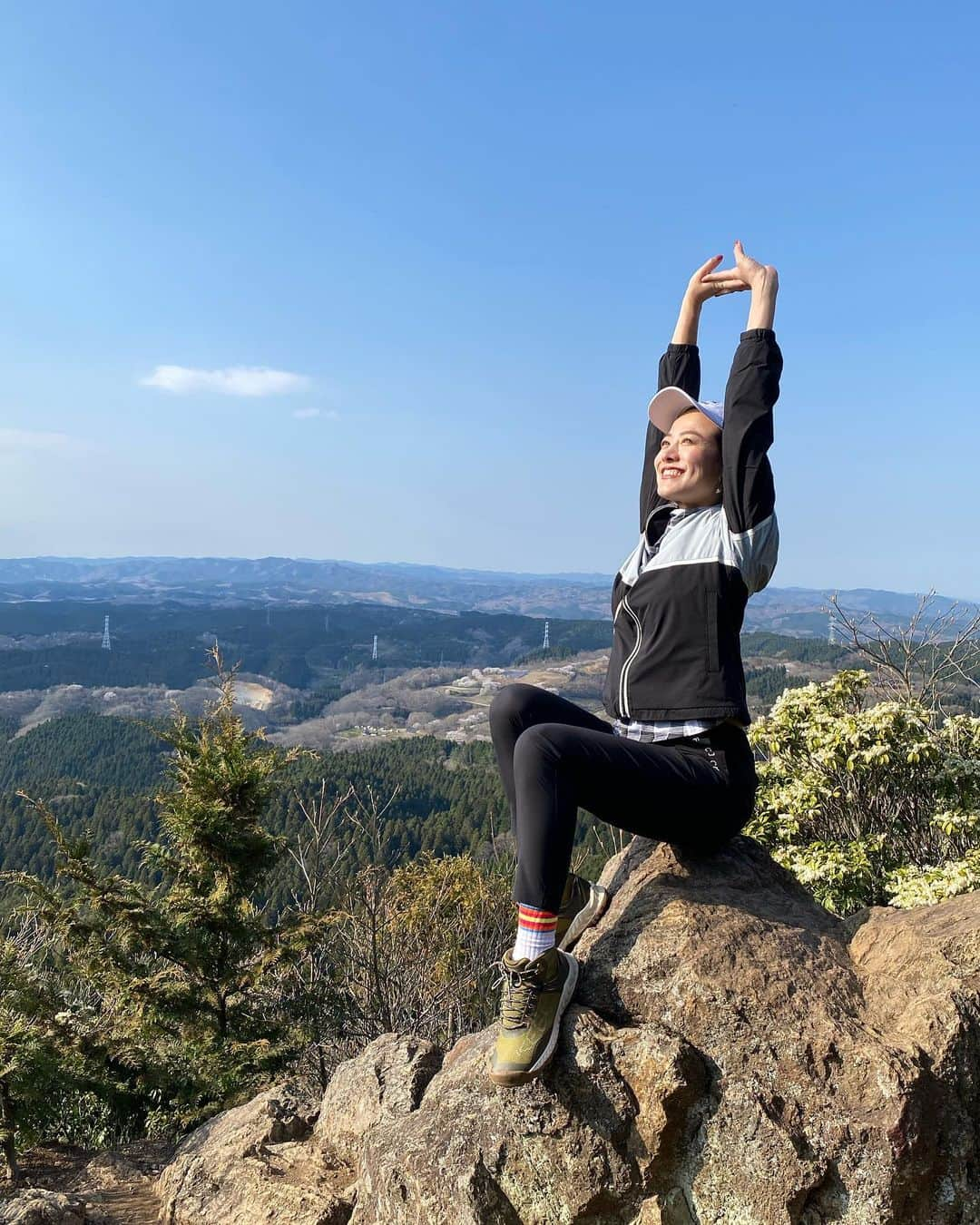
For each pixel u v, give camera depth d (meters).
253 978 5.33
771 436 2.56
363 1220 2.61
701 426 2.73
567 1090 2.32
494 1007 7.66
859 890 6.41
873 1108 2.18
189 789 5.54
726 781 2.51
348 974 7.25
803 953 2.56
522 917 2.36
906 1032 2.35
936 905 2.88
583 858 8.20
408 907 7.91
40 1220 3.32
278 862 5.82
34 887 5.14
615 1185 2.27
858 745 6.68
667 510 2.84
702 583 2.53
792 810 6.84
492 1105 2.38
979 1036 2.33
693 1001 2.38
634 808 2.44
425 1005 7.53
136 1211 3.52
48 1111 4.32
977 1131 2.26
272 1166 3.29
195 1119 4.69
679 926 2.55
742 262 2.85
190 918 5.26
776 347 2.65
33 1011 4.85
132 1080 4.86
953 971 2.44
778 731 7.31
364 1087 3.40
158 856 5.56
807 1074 2.26
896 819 6.96
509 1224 2.32
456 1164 2.35
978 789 6.66
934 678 8.37
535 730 2.40
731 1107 2.26
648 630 2.58
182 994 5.17
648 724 2.57
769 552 2.59
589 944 2.71
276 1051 5.07
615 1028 2.41
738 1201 2.22
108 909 5.15
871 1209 2.12
